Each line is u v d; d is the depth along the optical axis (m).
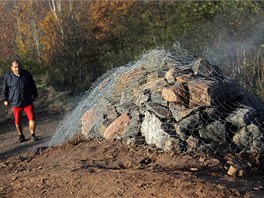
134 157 4.85
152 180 4.06
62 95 12.22
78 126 6.44
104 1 16.75
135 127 5.28
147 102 5.31
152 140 5.02
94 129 5.84
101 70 14.62
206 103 5.14
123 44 15.66
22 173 5.14
